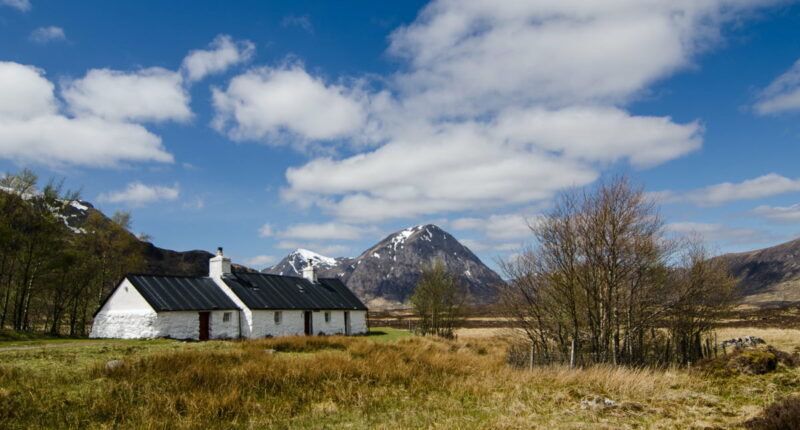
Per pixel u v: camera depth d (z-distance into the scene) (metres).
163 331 33.94
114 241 47.06
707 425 9.91
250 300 40.34
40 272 38.12
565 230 22.30
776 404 9.84
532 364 21.06
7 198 36.91
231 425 10.48
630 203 21.36
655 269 21.64
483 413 11.50
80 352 21.05
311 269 51.88
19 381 12.91
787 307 95.75
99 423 10.16
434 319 50.59
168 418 10.55
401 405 12.46
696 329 26.22
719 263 26.20
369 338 43.16
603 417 10.87
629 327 21.23
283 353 24.02
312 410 11.88
